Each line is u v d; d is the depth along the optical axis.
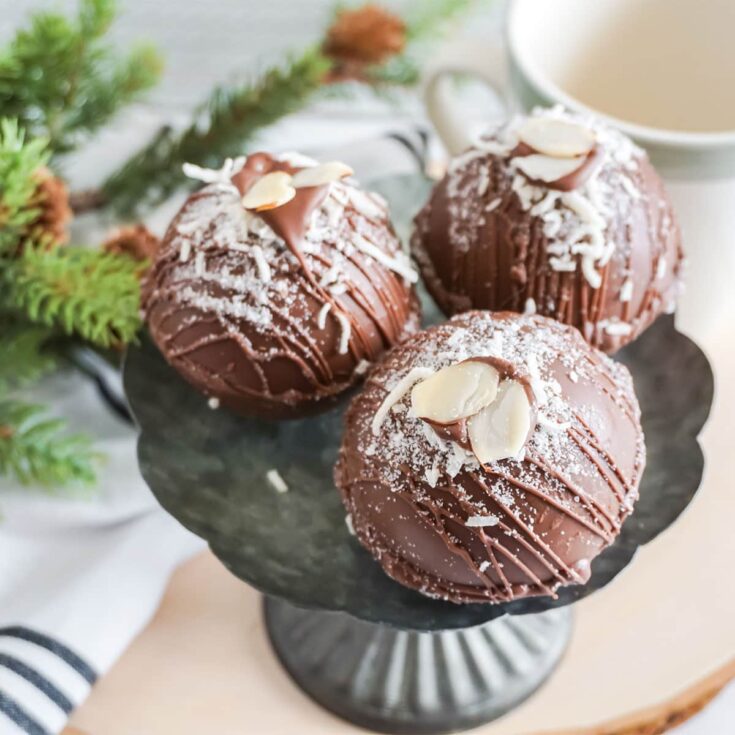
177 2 0.56
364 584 0.38
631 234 0.40
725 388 0.46
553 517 0.35
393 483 0.36
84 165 0.49
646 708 0.41
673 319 0.42
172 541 0.43
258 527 0.39
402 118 0.54
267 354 0.39
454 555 0.36
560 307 0.40
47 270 0.41
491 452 0.35
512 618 0.42
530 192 0.40
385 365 0.38
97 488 0.44
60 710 0.40
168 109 0.53
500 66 0.45
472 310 0.41
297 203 0.39
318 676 0.41
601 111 0.47
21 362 0.43
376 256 0.39
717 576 0.43
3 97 0.43
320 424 0.41
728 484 0.44
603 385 0.37
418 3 0.48
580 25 0.45
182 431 0.41
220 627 0.43
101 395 0.46
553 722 0.41
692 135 0.41
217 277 0.39
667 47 0.45
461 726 0.41
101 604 0.41
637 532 0.38
